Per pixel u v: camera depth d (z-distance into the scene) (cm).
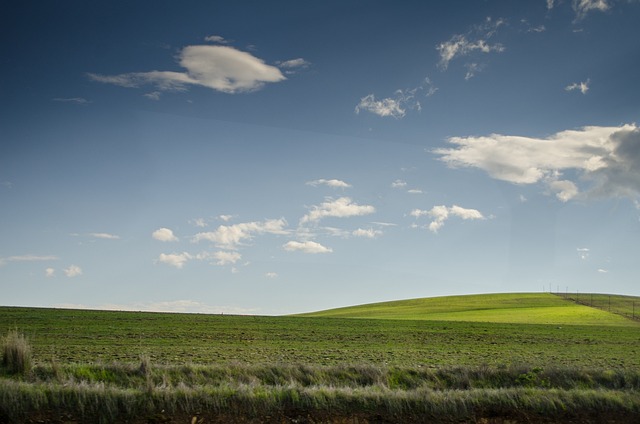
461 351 3866
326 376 1988
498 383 2069
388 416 1488
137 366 1939
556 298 14625
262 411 1454
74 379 1712
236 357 3030
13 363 1839
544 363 3136
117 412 1382
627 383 1991
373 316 10338
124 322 5419
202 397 1473
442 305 13150
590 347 4538
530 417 1531
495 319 9088
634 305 12725
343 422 1442
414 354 3531
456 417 1512
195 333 4666
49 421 1327
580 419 1538
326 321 6806
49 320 5222
